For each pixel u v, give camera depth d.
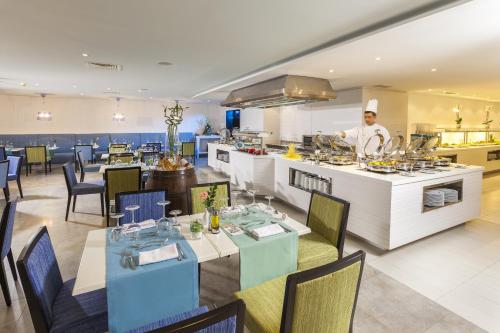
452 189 3.60
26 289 1.32
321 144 5.09
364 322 2.03
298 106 8.03
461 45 3.15
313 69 4.38
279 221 2.20
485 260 2.95
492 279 2.60
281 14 2.50
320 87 5.12
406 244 3.32
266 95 5.12
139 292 1.47
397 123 6.70
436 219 3.39
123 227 2.01
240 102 6.02
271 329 1.41
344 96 6.52
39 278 1.42
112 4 2.31
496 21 2.47
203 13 2.48
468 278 2.62
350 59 3.77
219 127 12.57
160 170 3.68
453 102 7.99
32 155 7.65
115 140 10.67
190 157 10.45
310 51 3.64
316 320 1.22
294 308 1.16
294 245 1.98
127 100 10.93
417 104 7.12
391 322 2.03
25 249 1.41
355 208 3.38
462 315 2.11
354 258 1.28
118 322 1.45
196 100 10.78
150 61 4.21
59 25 2.77
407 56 3.58
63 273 2.68
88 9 2.41
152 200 2.51
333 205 2.34
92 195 5.61
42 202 5.08
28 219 4.19
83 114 10.34
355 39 2.99
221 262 2.91
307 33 2.98
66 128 10.15
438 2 2.26
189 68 4.70
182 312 1.59
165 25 2.76
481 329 1.97
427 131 7.23
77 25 2.77
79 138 10.16
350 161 4.15
